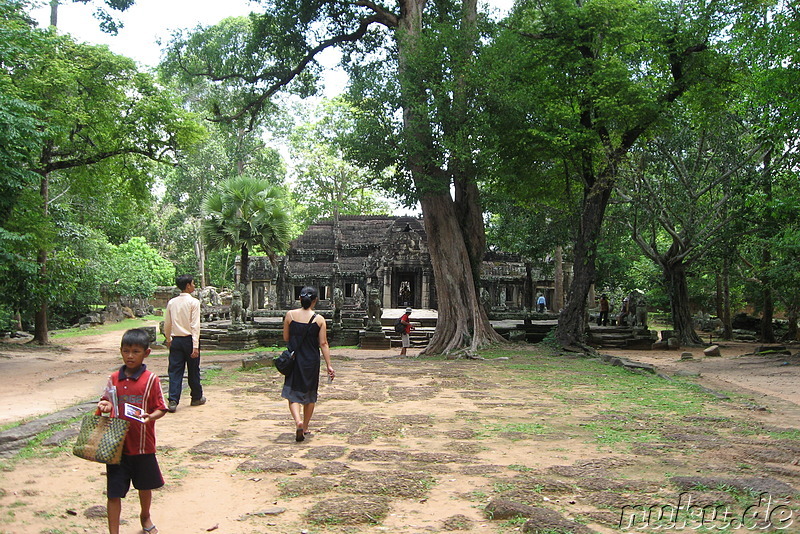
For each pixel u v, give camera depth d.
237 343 22.70
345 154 17.86
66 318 37.72
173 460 6.08
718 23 17.62
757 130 18.94
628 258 35.75
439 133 17.05
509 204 29.14
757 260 29.59
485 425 7.66
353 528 4.27
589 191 19.58
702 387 11.14
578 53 18.41
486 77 16.59
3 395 11.19
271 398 9.77
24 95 17.88
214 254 57.62
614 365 14.86
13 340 27.48
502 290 38.50
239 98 24.53
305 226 47.00
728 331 29.56
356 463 5.90
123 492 4.07
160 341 26.16
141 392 4.17
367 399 9.60
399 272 38.97
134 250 46.19
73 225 33.03
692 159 26.09
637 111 17.41
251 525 4.38
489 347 18.20
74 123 20.81
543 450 6.39
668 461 5.88
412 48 17.86
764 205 20.56
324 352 7.11
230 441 6.81
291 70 23.08
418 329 25.48
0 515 4.64
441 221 18.77
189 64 23.50
